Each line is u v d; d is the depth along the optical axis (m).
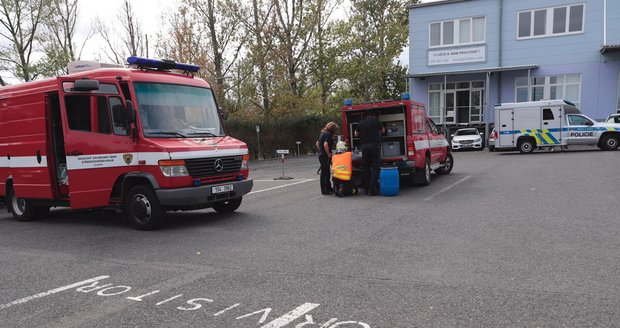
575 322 3.55
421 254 5.60
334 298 4.27
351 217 8.16
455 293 4.25
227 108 28.36
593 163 14.97
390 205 9.23
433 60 27.19
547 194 9.52
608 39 23.39
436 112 27.64
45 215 9.95
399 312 3.88
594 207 7.95
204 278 5.05
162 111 8.03
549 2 24.36
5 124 9.44
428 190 11.17
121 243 6.95
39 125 8.77
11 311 4.30
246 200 11.03
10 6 27.14
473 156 21.23
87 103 8.07
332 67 32.91
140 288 4.80
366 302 4.13
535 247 5.66
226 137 8.87
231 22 27.86
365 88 38.16
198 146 7.88
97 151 7.97
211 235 7.21
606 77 23.58
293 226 7.63
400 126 11.48
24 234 8.12
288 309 4.05
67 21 31.33
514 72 25.59
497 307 3.89
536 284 4.39
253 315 3.96
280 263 5.50
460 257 5.39
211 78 27.22
